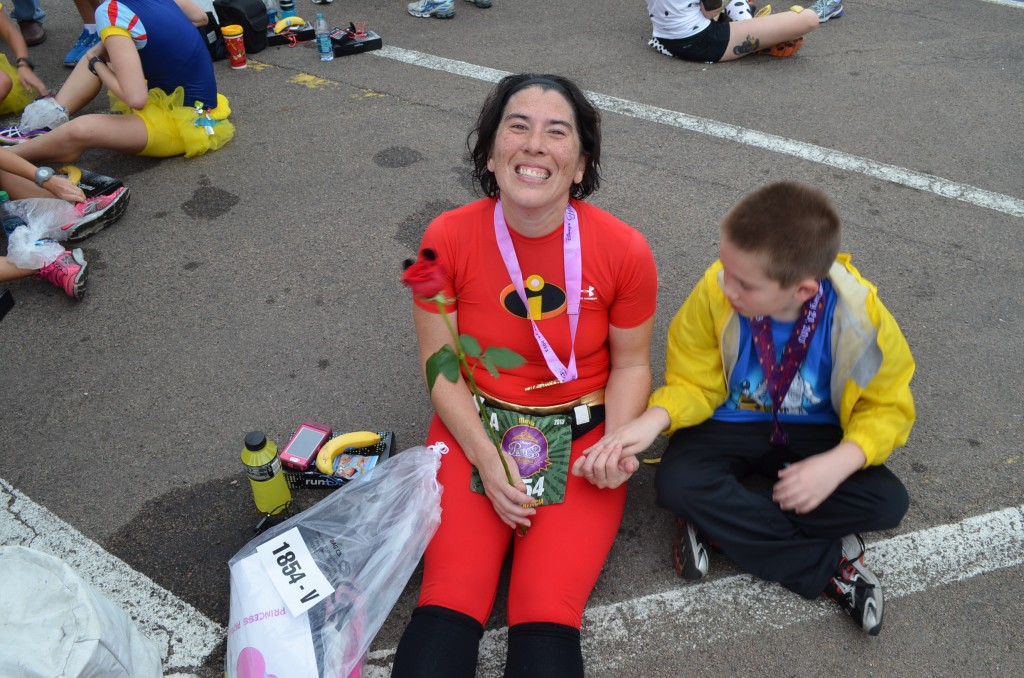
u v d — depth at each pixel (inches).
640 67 216.1
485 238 84.5
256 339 128.5
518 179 78.3
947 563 96.5
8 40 190.9
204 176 168.4
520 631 77.4
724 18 224.8
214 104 176.2
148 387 120.0
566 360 89.7
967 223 155.8
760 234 76.1
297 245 148.9
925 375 121.8
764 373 88.9
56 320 132.0
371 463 103.3
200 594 93.4
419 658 73.6
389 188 164.7
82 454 109.8
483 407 85.6
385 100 197.0
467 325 89.3
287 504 99.7
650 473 107.9
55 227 145.5
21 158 144.7
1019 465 108.2
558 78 81.3
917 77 212.5
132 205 159.3
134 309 134.4
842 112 194.7
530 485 86.7
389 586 83.8
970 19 249.6
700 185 166.2
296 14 243.9
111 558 97.0
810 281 78.8
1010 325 131.5
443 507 86.7
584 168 85.5
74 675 66.9
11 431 112.9
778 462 95.1
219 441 111.7
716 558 98.0
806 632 90.0
